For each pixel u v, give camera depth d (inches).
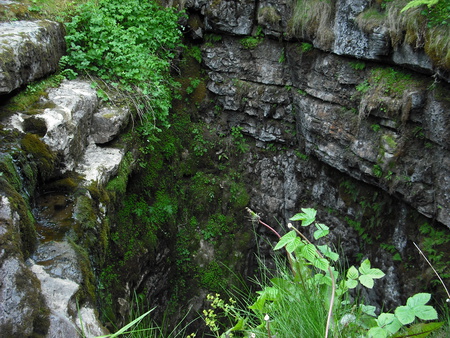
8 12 165.0
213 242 256.2
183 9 243.8
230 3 235.3
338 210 229.6
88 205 134.0
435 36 148.1
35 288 93.7
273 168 261.0
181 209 251.6
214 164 266.8
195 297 243.9
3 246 93.4
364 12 177.6
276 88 241.9
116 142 171.2
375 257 205.9
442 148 160.7
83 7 192.5
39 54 152.3
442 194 163.9
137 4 219.3
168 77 241.3
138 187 202.4
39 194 131.3
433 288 171.2
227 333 93.2
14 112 133.2
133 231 188.9
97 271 134.2
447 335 107.1
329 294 84.0
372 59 179.5
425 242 176.6
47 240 115.0
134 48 192.4
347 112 200.1
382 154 181.8
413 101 163.3
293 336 82.0
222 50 251.6
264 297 86.1
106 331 100.4
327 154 216.8
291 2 218.2
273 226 265.6
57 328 90.0
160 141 230.4
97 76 184.4
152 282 209.3
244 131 263.9
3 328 83.5
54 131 132.6
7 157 116.2
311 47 213.2
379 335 67.4
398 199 192.1
